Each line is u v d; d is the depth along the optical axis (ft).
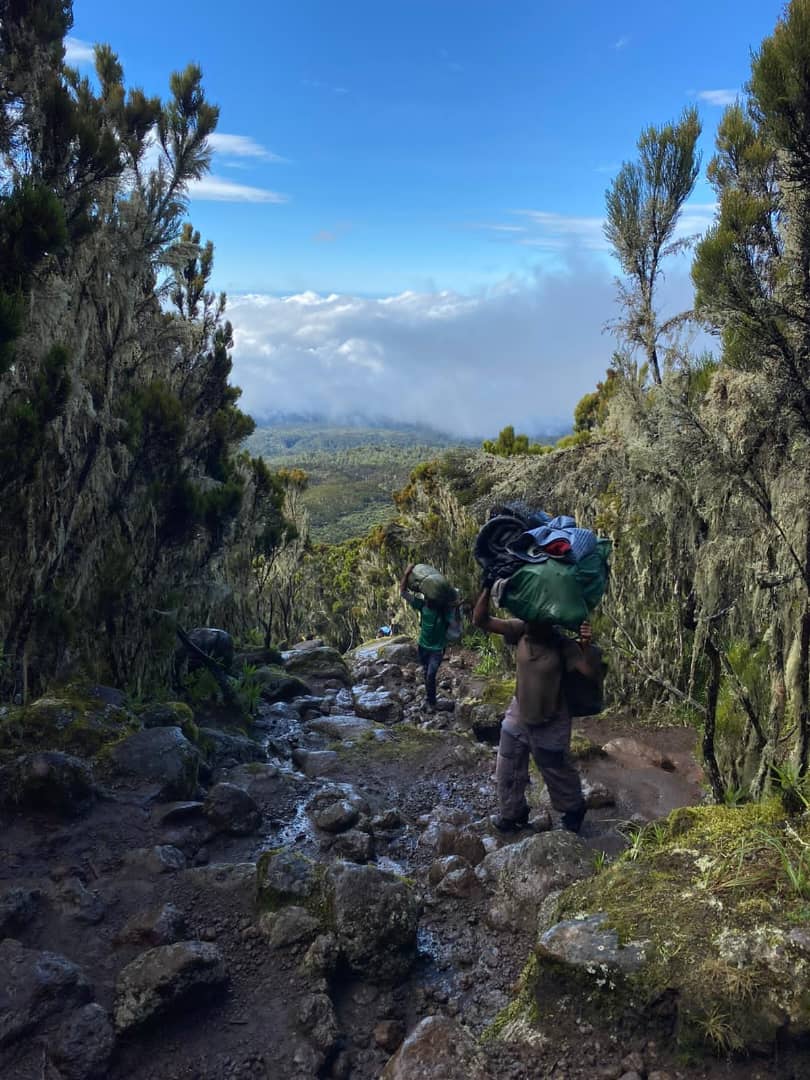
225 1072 8.48
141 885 11.82
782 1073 7.18
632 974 8.00
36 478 15.33
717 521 11.12
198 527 21.11
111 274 18.63
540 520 14.87
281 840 14.62
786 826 9.79
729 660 12.75
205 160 21.17
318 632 58.29
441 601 24.72
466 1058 7.90
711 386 11.39
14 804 13.35
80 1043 8.30
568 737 14.39
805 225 8.78
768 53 8.36
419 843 14.87
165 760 15.31
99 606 18.72
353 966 10.27
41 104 15.85
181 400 24.63
